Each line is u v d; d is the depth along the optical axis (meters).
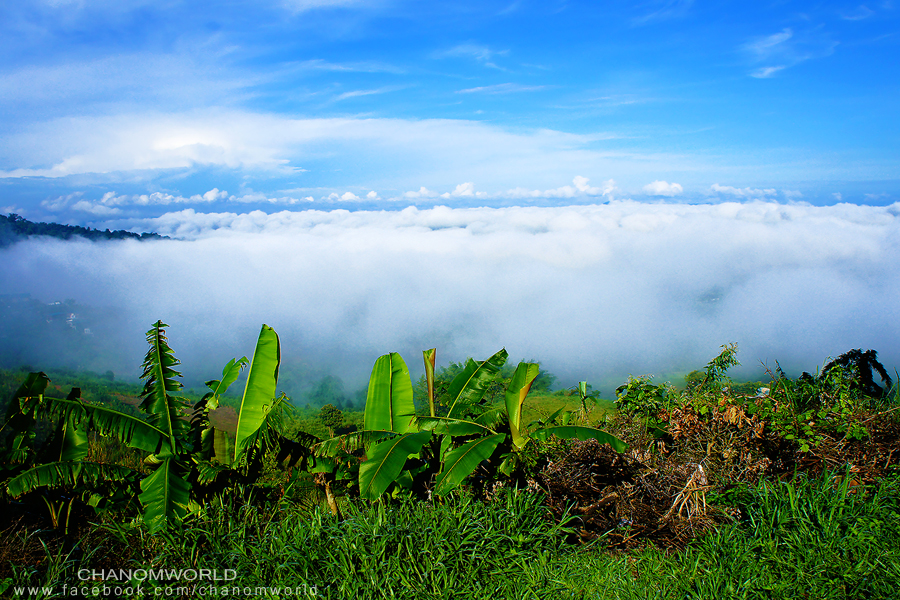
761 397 6.16
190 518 4.83
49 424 6.29
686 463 5.32
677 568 4.30
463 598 3.94
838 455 5.41
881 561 3.96
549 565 4.38
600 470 5.64
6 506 5.07
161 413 5.80
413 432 5.94
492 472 6.13
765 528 4.41
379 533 4.30
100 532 4.75
